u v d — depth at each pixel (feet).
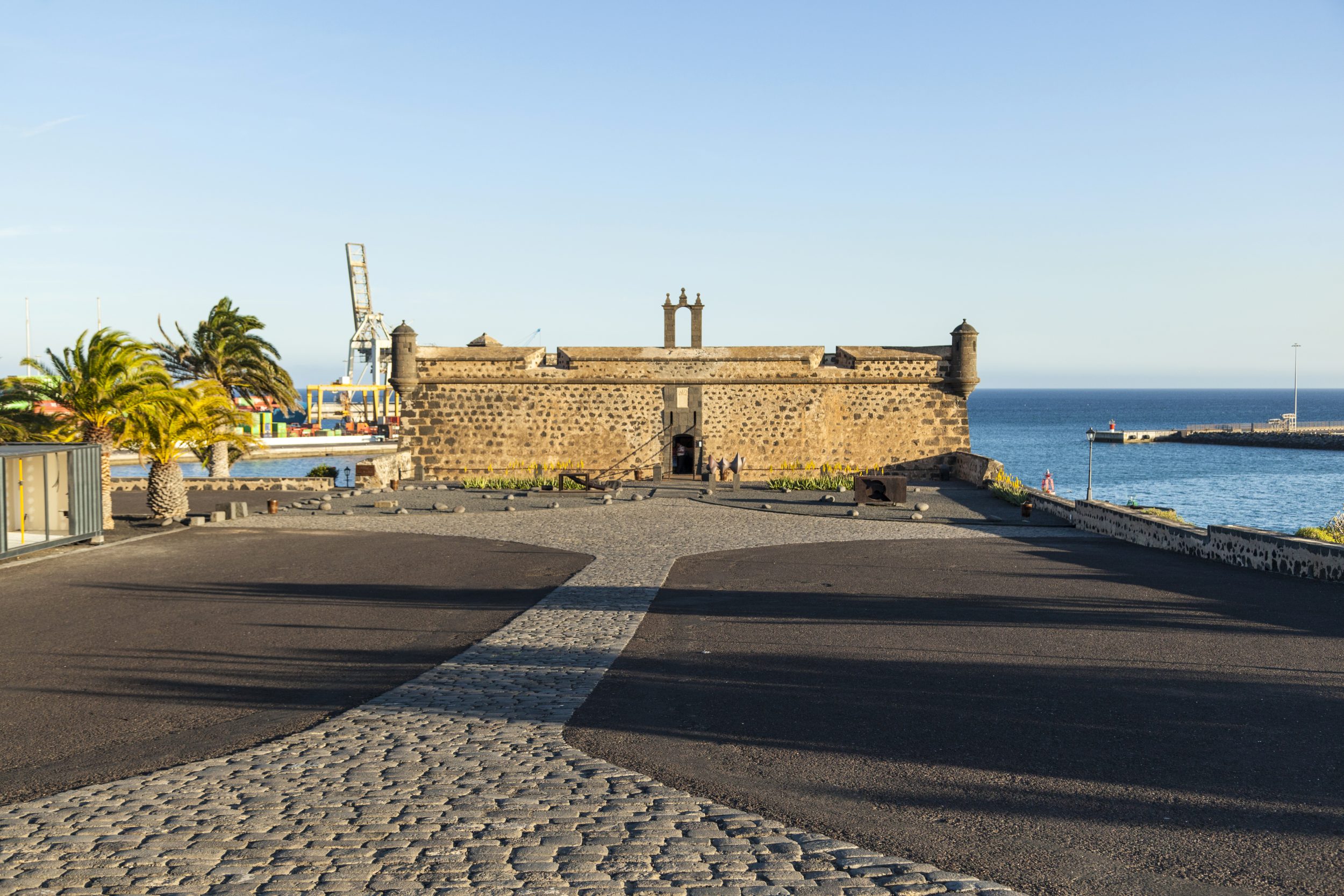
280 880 17.54
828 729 27.04
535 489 114.21
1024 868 18.31
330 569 59.26
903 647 37.06
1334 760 24.06
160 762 24.99
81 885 17.40
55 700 30.91
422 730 27.30
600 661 35.42
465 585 53.21
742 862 18.42
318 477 124.77
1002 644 37.32
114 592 51.39
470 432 128.16
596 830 19.93
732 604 46.55
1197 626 40.34
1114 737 26.08
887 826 20.35
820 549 66.74
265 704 30.45
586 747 25.72
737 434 127.95
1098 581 52.16
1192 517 176.55
